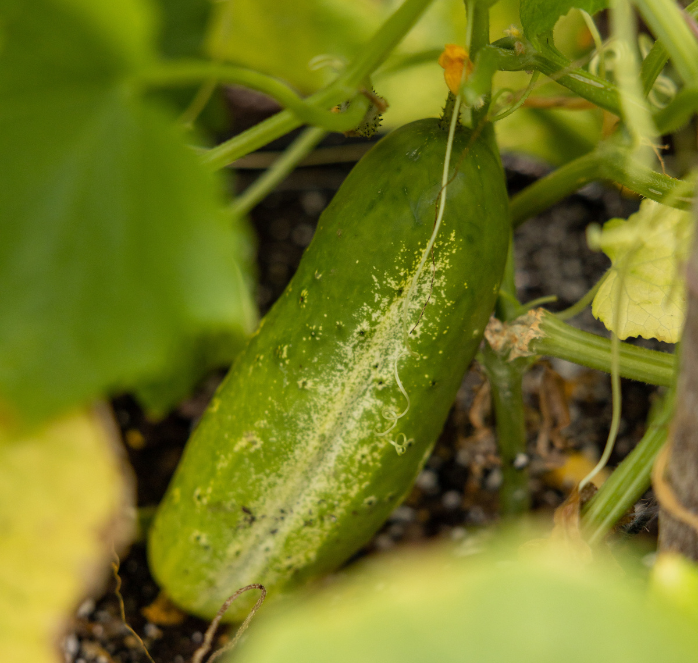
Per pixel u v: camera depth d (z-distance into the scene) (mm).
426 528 514
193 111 495
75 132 343
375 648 183
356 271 409
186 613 479
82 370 347
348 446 423
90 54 340
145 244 344
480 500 519
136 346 346
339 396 418
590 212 650
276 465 427
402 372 415
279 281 625
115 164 344
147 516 497
